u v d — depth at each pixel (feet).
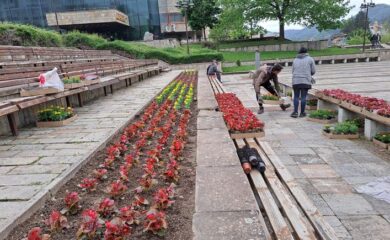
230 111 18.69
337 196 11.34
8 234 7.80
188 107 24.07
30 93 20.77
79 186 10.22
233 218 7.41
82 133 17.76
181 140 13.96
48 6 139.95
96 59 59.62
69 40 94.43
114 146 13.53
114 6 144.77
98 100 31.14
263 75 26.45
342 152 16.03
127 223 7.43
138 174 11.27
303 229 7.59
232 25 120.16
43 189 10.09
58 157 13.64
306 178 13.03
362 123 20.13
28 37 66.28
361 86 35.04
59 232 7.66
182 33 167.53
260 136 15.14
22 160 13.56
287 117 24.73
